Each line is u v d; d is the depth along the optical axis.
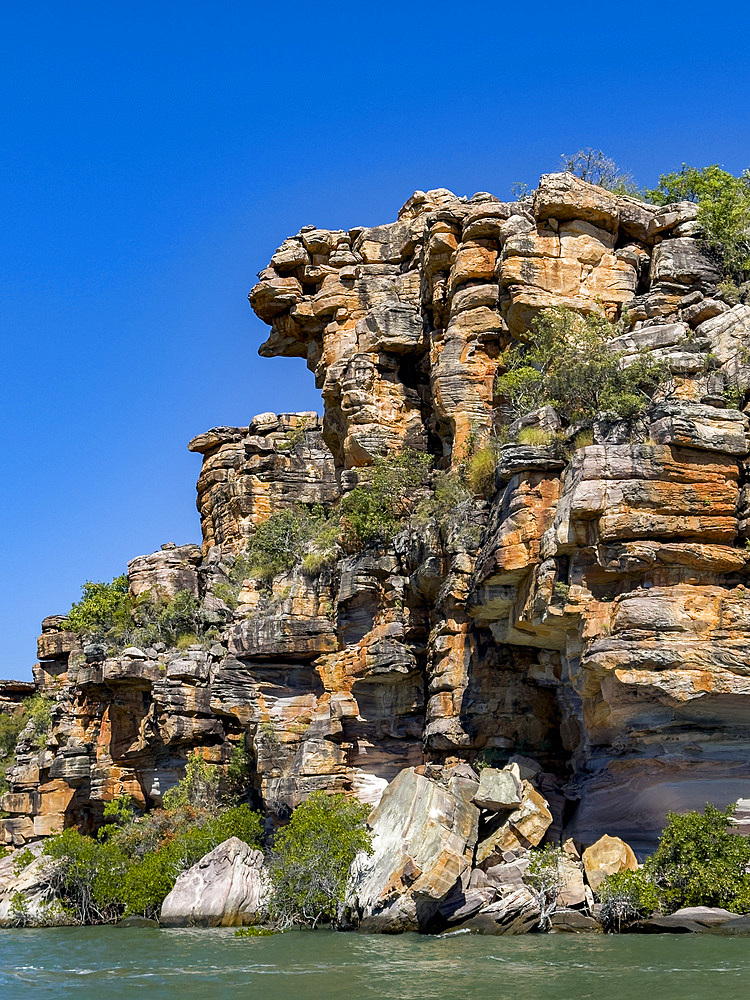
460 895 38.91
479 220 55.22
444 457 58.19
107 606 78.06
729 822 37.47
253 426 77.81
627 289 52.72
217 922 46.34
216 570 73.12
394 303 62.50
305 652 57.44
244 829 53.47
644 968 30.11
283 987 30.83
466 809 41.69
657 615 37.72
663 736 39.00
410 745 54.38
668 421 38.59
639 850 40.19
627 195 60.25
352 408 61.44
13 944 44.91
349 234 66.94
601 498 38.59
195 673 61.34
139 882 51.12
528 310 52.03
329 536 61.00
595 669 38.62
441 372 55.88
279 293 66.38
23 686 101.31
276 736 57.62
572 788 43.41
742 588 38.44
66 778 70.25
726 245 51.66
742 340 43.62
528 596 42.09
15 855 65.38
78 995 31.61
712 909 35.47
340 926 42.09
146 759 66.38
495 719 47.50
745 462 39.03
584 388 44.44
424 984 29.88
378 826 43.88
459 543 48.69
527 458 42.09
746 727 38.78
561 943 34.59
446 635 49.50
